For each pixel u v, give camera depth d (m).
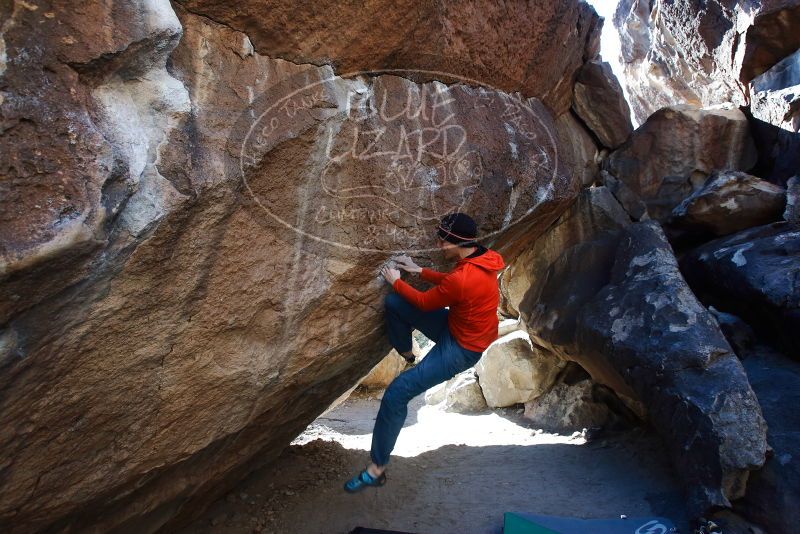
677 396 3.17
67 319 1.47
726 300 4.01
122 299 1.59
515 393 5.80
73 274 1.39
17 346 1.36
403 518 3.39
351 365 3.10
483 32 2.88
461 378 6.73
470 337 2.68
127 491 2.07
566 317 4.36
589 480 3.77
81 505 1.88
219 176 1.72
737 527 2.74
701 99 6.61
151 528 2.60
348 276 2.42
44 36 1.30
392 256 2.60
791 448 2.86
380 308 2.71
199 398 2.04
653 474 3.60
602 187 4.81
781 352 3.61
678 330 3.43
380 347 3.23
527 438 4.96
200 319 1.88
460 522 3.31
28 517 1.73
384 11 2.18
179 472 2.43
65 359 1.53
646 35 8.86
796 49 4.62
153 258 1.61
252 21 1.83
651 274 3.88
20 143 1.25
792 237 3.74
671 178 4.84
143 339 1.73
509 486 3.80
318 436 5.28
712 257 4.06
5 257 1.20
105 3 1.40
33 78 1.28
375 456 2.85
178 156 1.60
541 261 4.93
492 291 2.68
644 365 3.43
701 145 4.85
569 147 4.63
